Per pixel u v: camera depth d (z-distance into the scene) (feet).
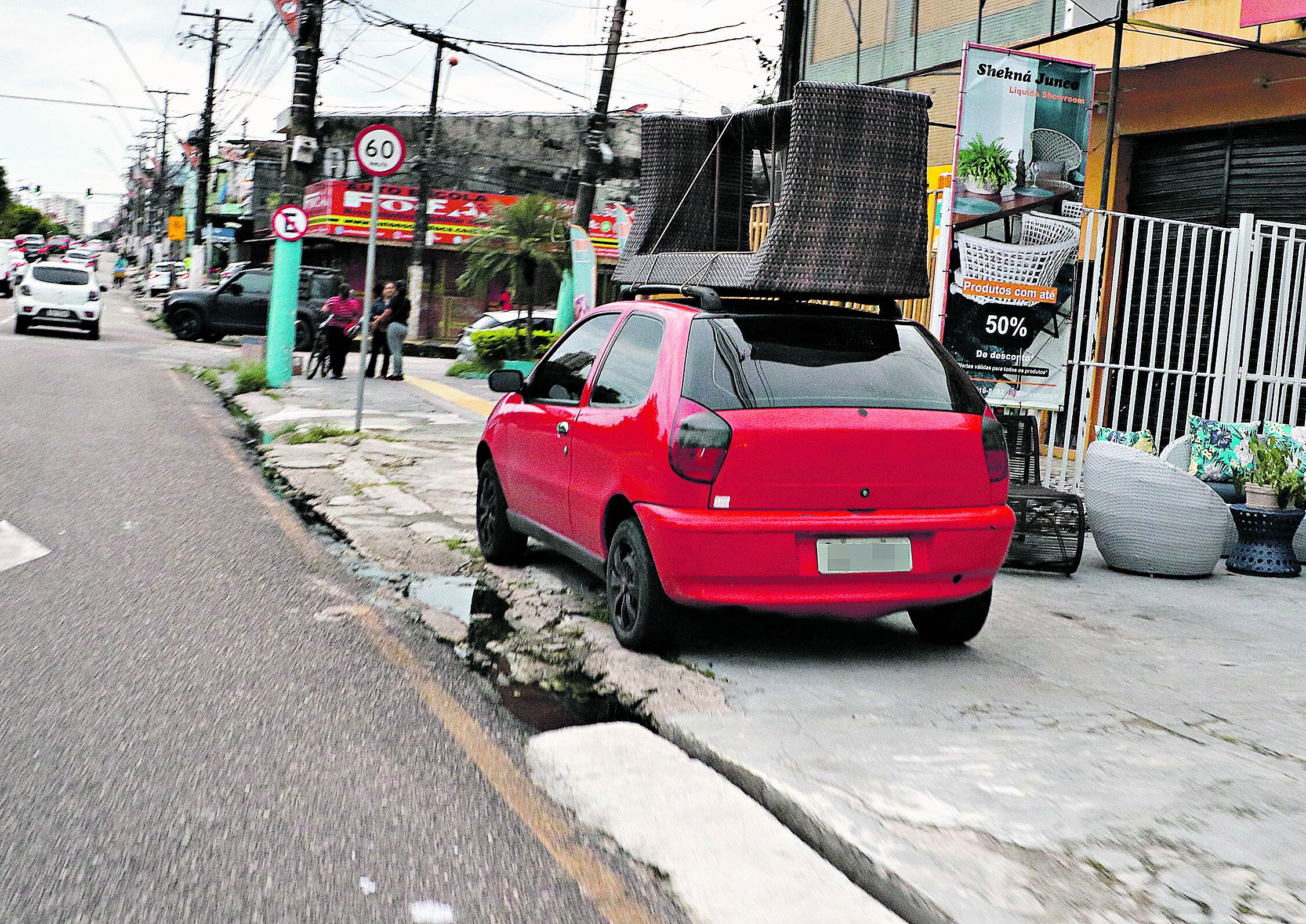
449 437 45.29
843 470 17.03
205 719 14.69
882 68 54.39
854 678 17.31
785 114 24.07
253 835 11.53
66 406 48.44
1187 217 43.29
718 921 10.18
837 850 11.59
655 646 18.22
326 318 71.67
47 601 19.72
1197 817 12.22
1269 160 40.11
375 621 19.85
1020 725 15.16
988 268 28.07
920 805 12.34
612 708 16.01
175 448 39.42
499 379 23.71
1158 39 38.60
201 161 163.22
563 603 21.58
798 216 22.12
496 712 15.66
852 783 12.91
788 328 17.99
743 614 17.67
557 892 10.73
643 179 26.84
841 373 17.66
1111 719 15.55
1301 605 23.62
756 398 17.04
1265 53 36.17
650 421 17.51
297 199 75.25
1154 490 25.86
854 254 22.34
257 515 28.76
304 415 49.88
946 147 49.39
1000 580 25.30
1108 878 10.77
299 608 20.40
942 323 27.96
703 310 18.31
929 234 31.09
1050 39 42.29
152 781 12.70
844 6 57.31
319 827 11.80
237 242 199.00
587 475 19.63
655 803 12.58
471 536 27.61
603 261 143.95
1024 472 27.94
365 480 34.63
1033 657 18.84
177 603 20.16
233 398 57.21
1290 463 27.99
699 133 26.68
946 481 17.54
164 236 269.85
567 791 12.98
